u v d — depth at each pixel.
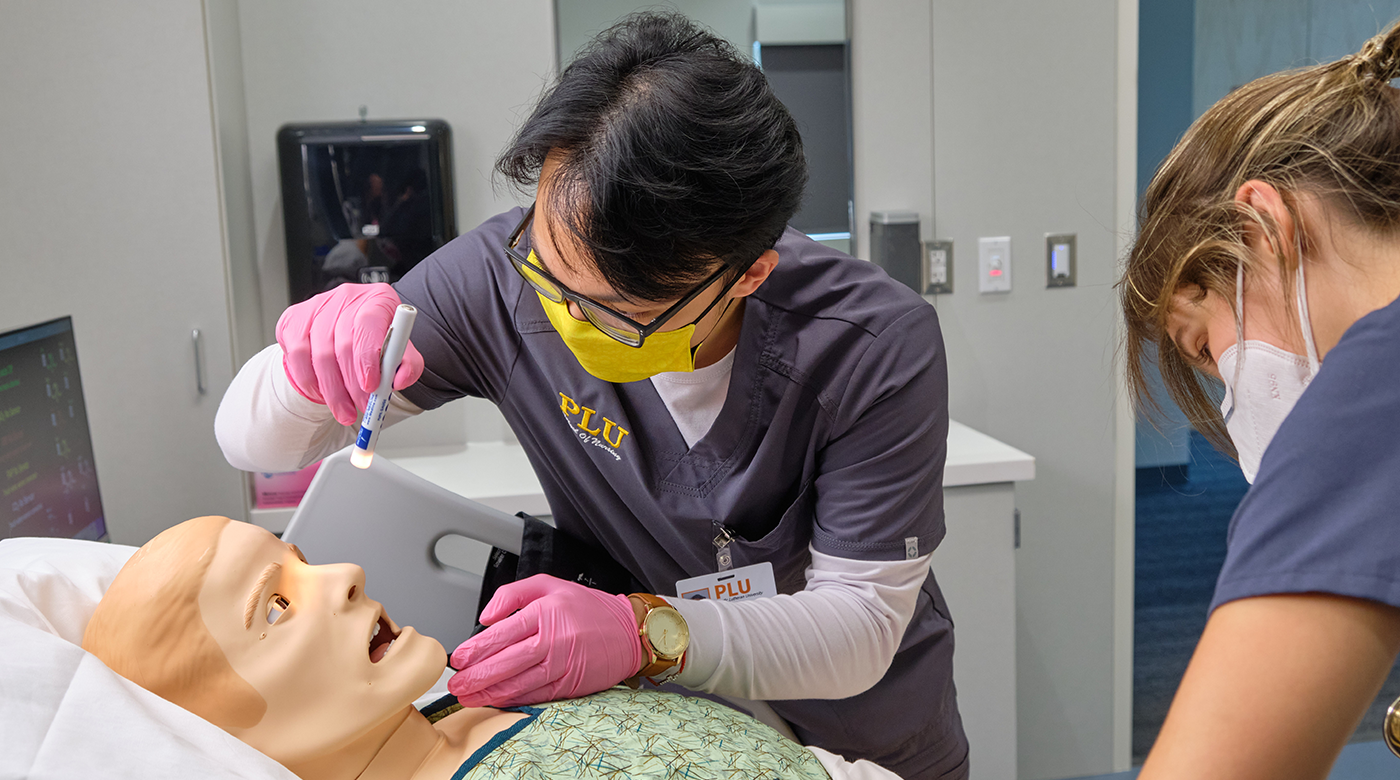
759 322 1.06
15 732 0.72
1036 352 2.39
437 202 2.16
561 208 0.77
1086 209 2.36
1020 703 2.50
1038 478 2.44
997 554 2.03
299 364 0.96
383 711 0.86
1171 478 4.41
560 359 1.10
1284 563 0.51
